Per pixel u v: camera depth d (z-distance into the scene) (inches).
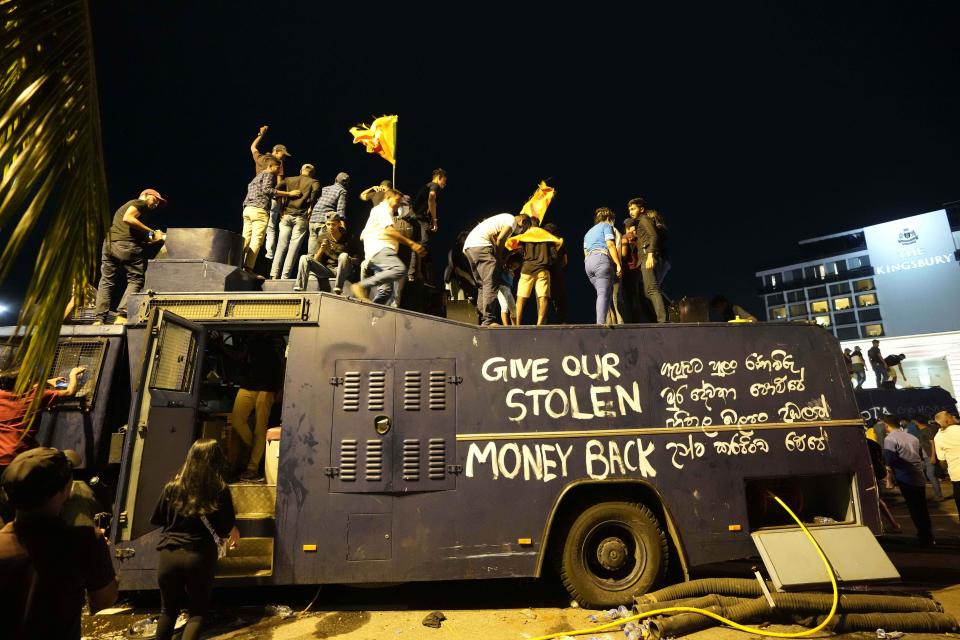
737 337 196.5
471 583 204.4
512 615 172.6
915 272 1900.8
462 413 182.9
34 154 64.6
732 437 186.4
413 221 287.6
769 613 163.6
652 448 183.6
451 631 160.2
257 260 310.3
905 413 649.0
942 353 853.8
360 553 170.4
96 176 74.7
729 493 181.5
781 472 184.7
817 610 161.6
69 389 175.6
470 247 248.2
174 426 165.5
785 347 196.5
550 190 295.4
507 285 283.3
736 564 241.9
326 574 168.4
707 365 192.5
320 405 180.9
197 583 133.6
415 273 273.9
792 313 2126.0
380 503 174.4
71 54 70.8
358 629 161.6
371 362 185.3
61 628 75.5
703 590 172.4
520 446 181.2
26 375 69.7
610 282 248.4
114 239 223.9
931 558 240.5
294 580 167.5
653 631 156.4
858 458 188.2
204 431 209.5
